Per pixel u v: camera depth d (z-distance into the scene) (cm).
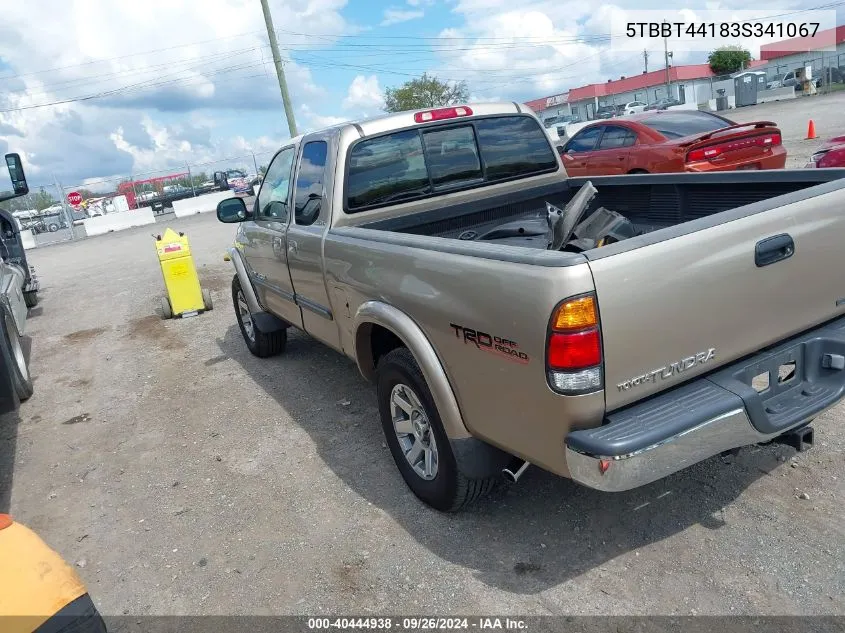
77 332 877
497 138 460
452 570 307
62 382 664
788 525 307
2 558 198
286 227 466
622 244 238
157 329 828
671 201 422
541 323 237
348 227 392
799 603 263
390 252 324
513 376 259
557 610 275
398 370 338
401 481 388
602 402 241
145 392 602
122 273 1357
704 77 6291
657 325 245
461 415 304
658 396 262
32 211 3278
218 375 617
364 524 350
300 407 515
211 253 1421
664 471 244
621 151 957
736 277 262
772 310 278
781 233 273
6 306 589
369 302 352
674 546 304
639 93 6362
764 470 351
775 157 902
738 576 281
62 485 443
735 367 279
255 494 396
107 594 323
